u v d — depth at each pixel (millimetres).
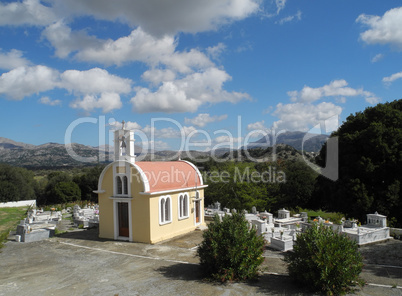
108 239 23172
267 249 19562
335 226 21906
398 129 31609
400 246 19828
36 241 23156
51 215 39156
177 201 24297
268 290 12094
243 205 42875
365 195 31625
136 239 21984
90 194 69938
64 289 12930
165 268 15414
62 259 17812
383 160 31656
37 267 16312
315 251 11914
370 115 35281
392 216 31609
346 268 11500
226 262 13188
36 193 78812
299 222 25891
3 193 64250
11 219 39719
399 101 35906
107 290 12672
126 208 22828
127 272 14992
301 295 11555
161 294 12031
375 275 14305
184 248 19906
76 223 32281
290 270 12703
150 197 21375
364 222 32312
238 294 11781
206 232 13977
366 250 18969
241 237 13211
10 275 15016
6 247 21312
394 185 30922
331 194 36625
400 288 12328
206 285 12789
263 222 21672
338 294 11469
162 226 22500
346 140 34781
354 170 33781
